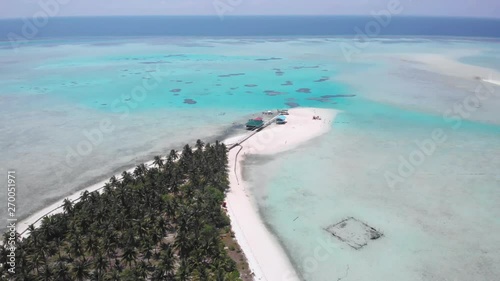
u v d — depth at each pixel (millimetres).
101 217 69500
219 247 63906
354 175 98375
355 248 70562
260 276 62469
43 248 62906
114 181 83625
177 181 86312
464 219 78875
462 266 65688
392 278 63188
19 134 126938
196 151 101188
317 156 110438
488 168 100812
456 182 93812
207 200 76750
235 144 118688
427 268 65312
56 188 92000
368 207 83812
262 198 88625
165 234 70438
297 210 83375
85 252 63656
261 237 73938
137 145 118875
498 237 73188
